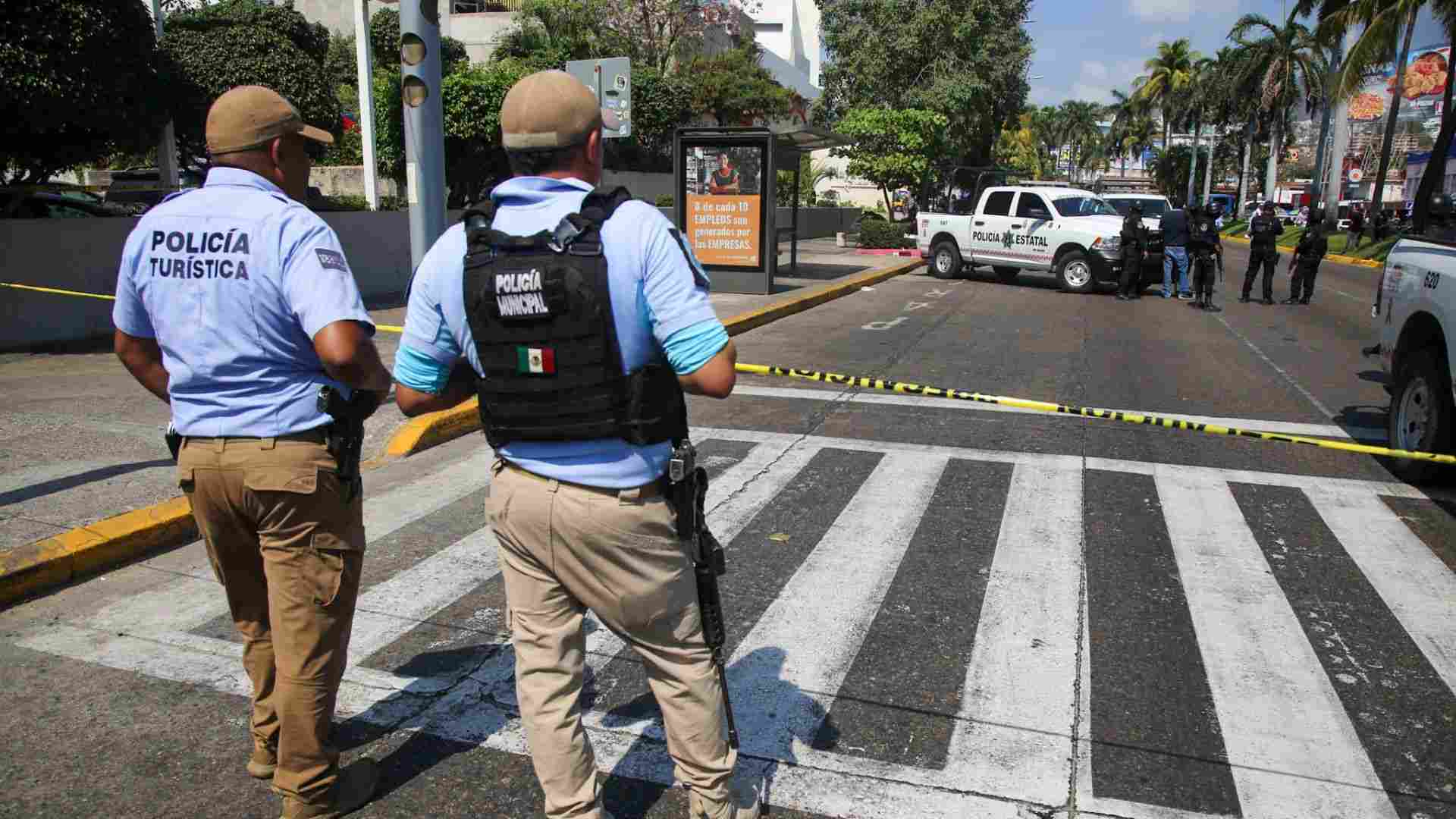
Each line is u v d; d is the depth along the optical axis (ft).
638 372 6.86
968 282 66.49
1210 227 50.83
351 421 8.52
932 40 100.78
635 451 6.97
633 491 6.98
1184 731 10.62
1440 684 11.68
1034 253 61.87
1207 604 13.88
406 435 22.40
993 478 20.01
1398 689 11.55
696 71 98.02
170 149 44.47
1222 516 17.66
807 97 174.19
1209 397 28.25
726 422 24.84
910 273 72.54
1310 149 284.41
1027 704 11.19
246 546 8.80
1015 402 15.55
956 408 26.55
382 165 71.26
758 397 27.89
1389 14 86.79
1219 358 35.40
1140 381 30.68
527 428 6.88
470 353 7.15
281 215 8.09
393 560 15.65
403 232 51.93
